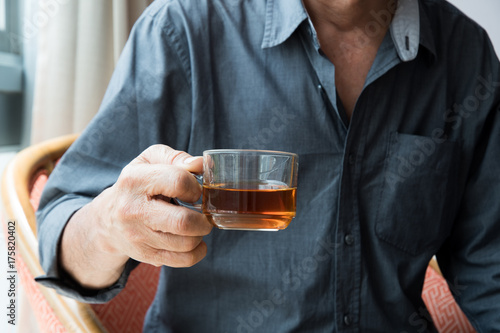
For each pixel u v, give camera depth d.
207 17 0.60
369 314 0.58
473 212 0.66
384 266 0.60
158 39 0.59
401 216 0.60
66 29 1.05
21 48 1.13
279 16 0.59
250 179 0.39
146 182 0.39
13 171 0.65
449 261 0.69
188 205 0.41
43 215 0.54
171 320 0.59
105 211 0.42
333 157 0.58
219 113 0.59
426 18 0.63
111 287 0.53
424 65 0.62
